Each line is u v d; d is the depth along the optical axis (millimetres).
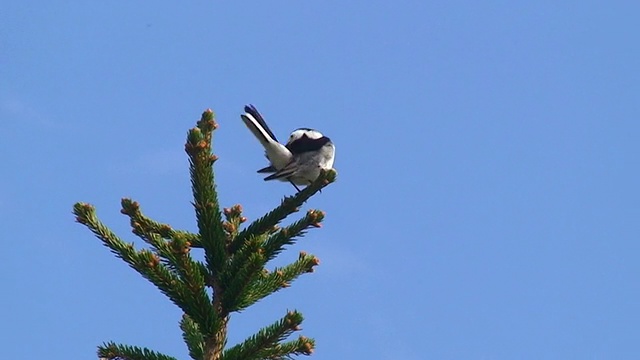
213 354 10484
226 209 12703
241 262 10906
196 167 11258
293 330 10297
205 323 10320
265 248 11195
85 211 10555
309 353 10656
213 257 11047
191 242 11703
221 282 10875
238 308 10711
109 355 10336
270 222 11922
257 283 11141
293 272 11297
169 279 10336
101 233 10484
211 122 11875
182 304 10336
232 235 11984
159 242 11211
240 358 10227
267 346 10266
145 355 10398
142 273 10352
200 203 11141
